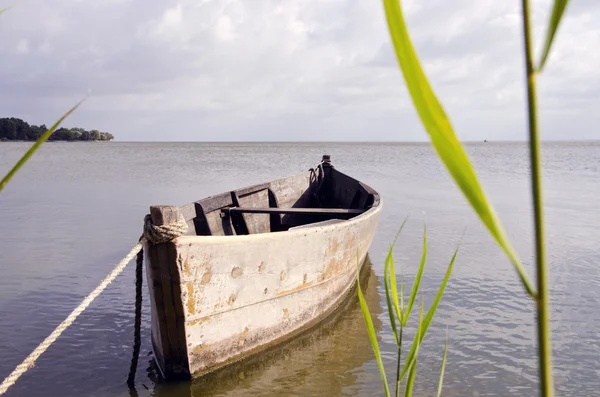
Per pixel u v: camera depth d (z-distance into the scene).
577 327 6.30
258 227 9.37
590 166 41.12
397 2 0.50
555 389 4.83
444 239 11.48
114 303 7.15
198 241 4.57
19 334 6.00
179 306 4.61
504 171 35.69
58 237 11.30
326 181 12.88
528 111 0.54
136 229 12.33
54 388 4.84
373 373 5.20
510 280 8.23
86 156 59.31
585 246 10.58
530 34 0.53
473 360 5.45
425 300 7.38
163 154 70.12
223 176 29.94
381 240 11.44
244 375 5.18
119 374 5.15
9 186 23.03
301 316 6.03
